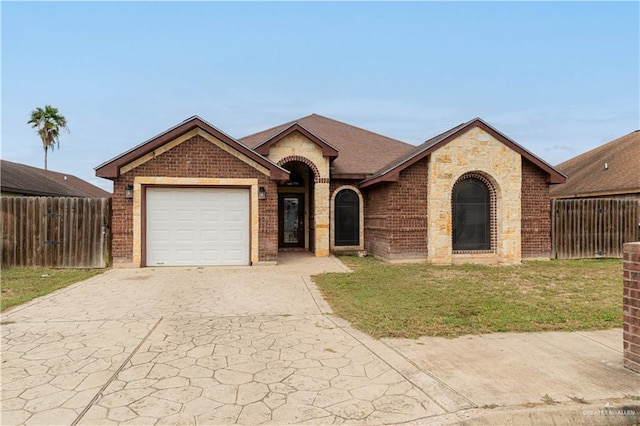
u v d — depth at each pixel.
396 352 5.07
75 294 8.38
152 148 11.69
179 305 7.50
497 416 3.54
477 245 13.91
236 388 4.05
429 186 13.41
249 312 7.03
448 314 6.77
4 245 11.67
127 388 4.04
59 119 40.09
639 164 19.19
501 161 13.52
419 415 3.56
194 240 12.23
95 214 11.95
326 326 6.19
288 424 3.41
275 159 14.96
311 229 16.94
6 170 21.45
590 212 14.72
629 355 4.54
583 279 10.23
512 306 7.29
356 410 3.64
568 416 3.61
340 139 19.81
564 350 5.16
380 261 14.06
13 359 4.80
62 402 3.74
